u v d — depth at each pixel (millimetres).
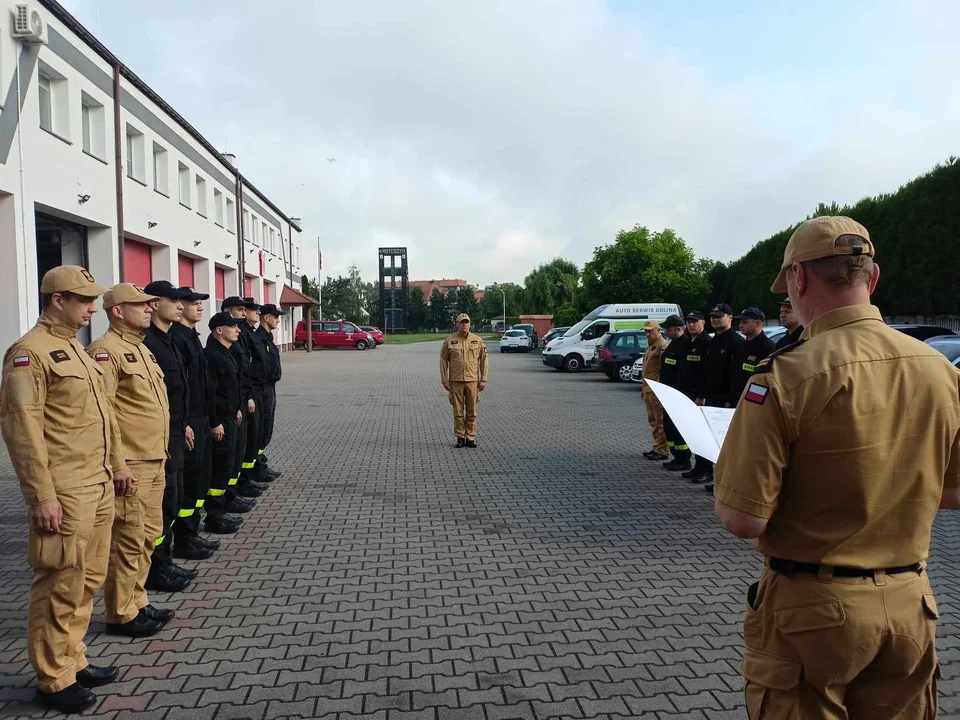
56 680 3184
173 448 4652
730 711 3170
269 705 3225
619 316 27234
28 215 13344
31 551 3141
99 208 16547
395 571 5047
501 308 108625
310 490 7621
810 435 1770
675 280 41250
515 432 11859
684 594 4598
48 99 14891
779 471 1814
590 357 26391
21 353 3098
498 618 4207
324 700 3266
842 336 1836
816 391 1761
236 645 3854
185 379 4758
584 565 5172
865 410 1744
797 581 1852
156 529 4156
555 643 3863
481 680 3447
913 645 1812
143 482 3949
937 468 1820
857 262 1854
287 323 43344
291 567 5137
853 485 1756
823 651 1802
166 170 21984
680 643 3865
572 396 17781
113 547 3896
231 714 3148
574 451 10047
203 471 5379
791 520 1854
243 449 6664
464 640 3902
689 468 8672
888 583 1795
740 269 35781
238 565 5184
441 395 18250
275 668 3584
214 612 4312
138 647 3840
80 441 3242
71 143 15102
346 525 6250
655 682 3430
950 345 9828
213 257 27531
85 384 3295
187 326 5289
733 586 4746
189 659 3695
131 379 3932
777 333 15258
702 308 40656
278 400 16984
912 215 20594
